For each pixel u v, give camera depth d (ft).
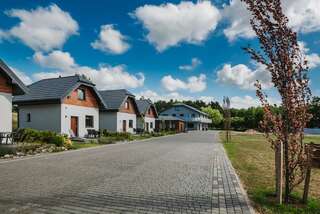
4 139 55.16
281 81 18.98
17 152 45.83
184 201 20.35
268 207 19.04
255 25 19.40
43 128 84.53
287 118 19.35
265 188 24.34
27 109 87.92
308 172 19.89
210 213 17.84
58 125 82.28
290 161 19.90
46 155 46.37
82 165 35.81
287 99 18.88
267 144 77.92
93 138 85.35
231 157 46.44
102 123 116.26
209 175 30.12
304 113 18.90
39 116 85.61
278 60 18.94
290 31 18.58
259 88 20.12
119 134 92.07
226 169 34.04
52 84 90.12
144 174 30.22
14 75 57.06
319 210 18.48
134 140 90.43
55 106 83.05
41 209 18.16
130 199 20.67
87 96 94.17
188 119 261.03
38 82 95.81
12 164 36.35
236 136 129.39
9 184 24.89
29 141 57.26
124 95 118.93
